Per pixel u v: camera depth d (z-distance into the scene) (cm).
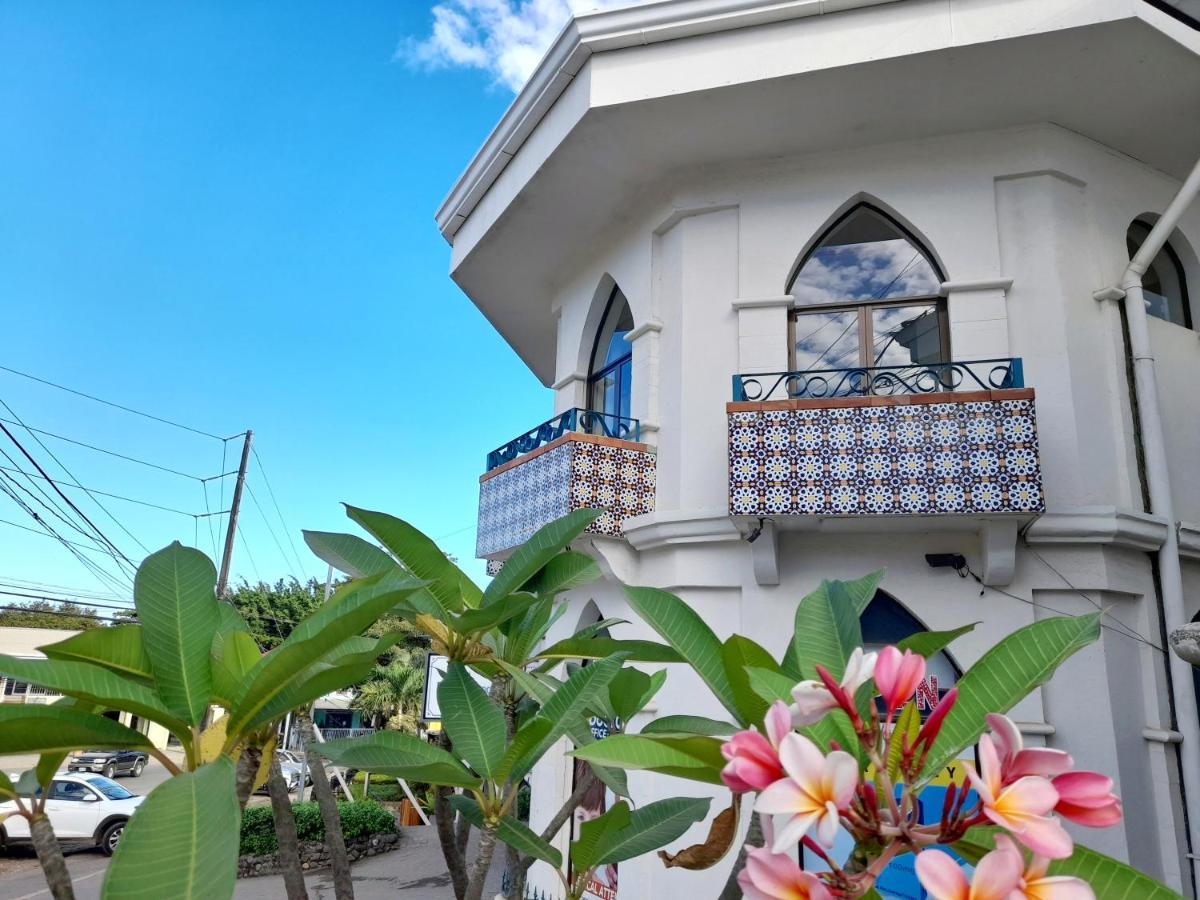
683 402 839
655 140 826
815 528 729
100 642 180
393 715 2811
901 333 794
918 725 151
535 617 285
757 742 113
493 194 1004
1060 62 693
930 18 691
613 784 258
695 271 868
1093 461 712
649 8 758
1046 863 102
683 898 717
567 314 1107
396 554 270
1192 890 635
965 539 711
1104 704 649
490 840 205
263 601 3106
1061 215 770
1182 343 825
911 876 593
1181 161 833
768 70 726
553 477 859
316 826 1402
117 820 1608
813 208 827
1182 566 764
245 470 2455
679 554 796
